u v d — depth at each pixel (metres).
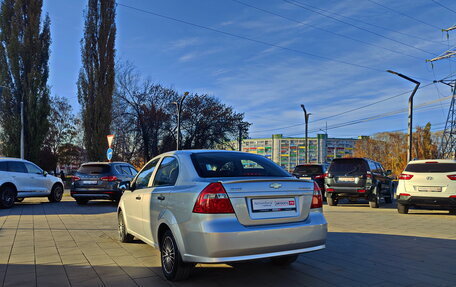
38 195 13.59
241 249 3.70
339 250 5.89
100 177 12.90
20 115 23.62
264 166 4.84
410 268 4.87
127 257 5.42
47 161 43.44
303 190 4.25
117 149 39.53
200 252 3.74
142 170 6.00
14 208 12.20
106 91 24.62
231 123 42.69
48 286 4.09
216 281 4.29
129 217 6.02
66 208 12.28
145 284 4.18
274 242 3.86
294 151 143.38
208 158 4.67
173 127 41.34
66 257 5.41
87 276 4.47
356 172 12.78
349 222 9.16
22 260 5.23
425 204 10.42
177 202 4.18
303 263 5.09
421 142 64.31
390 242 6.55
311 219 4.21
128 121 39.06
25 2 23.62
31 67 23.75
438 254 5.64
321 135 133.00
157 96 40.66
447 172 10.23
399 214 11.06
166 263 4.36
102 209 11.98
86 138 24.50
